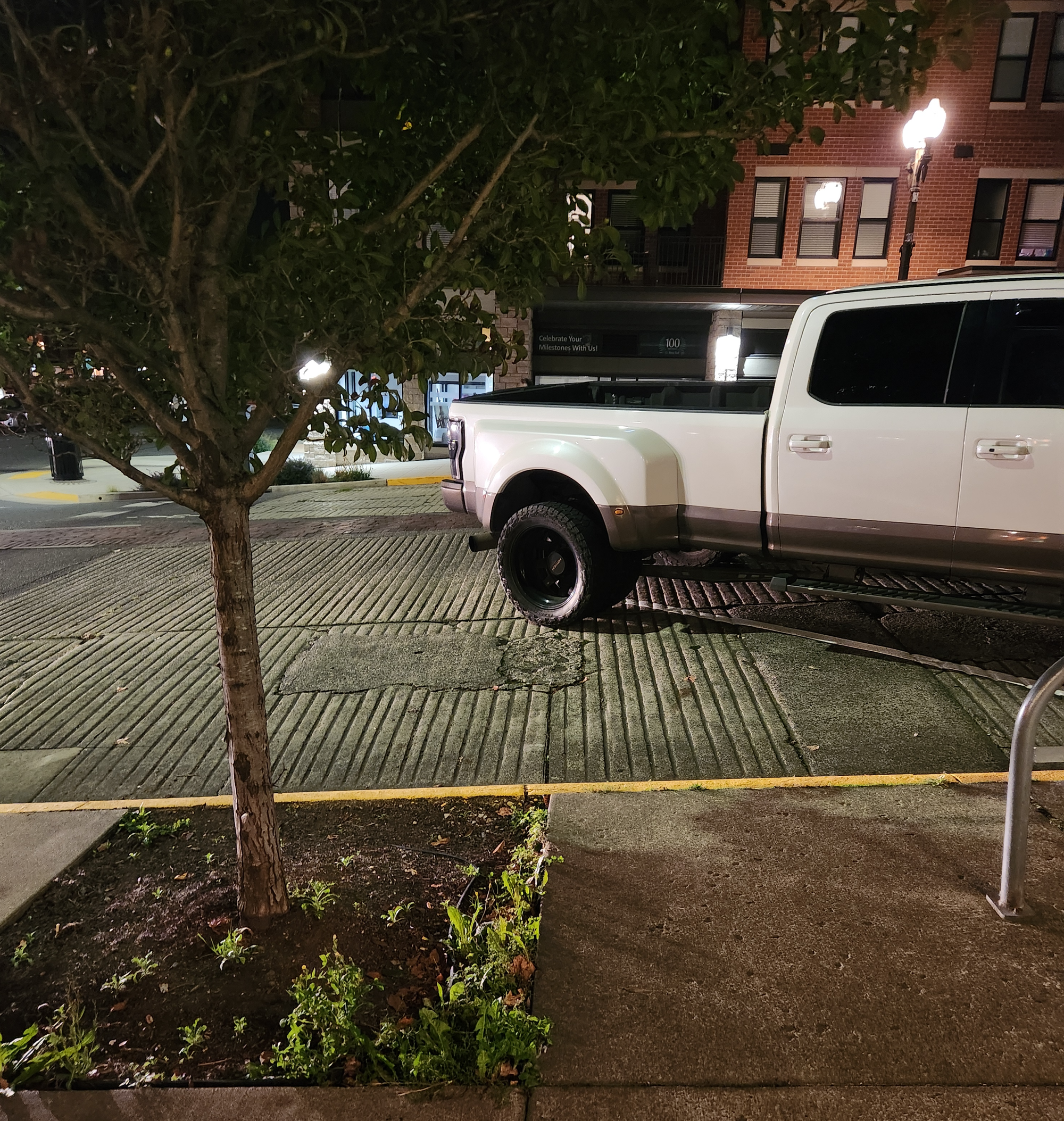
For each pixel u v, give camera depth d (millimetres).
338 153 2428
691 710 4703
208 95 2133
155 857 3457
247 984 2623
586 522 5898
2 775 4559
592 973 2574
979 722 4340
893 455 4727
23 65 1929
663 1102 2121
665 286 19469
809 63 2152
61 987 2670
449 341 2549
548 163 2324
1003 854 2754
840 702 4645
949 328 4582
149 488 2541
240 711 2723
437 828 3592
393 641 6105
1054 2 17328
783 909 2836
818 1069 2189
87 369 2613
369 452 2645
